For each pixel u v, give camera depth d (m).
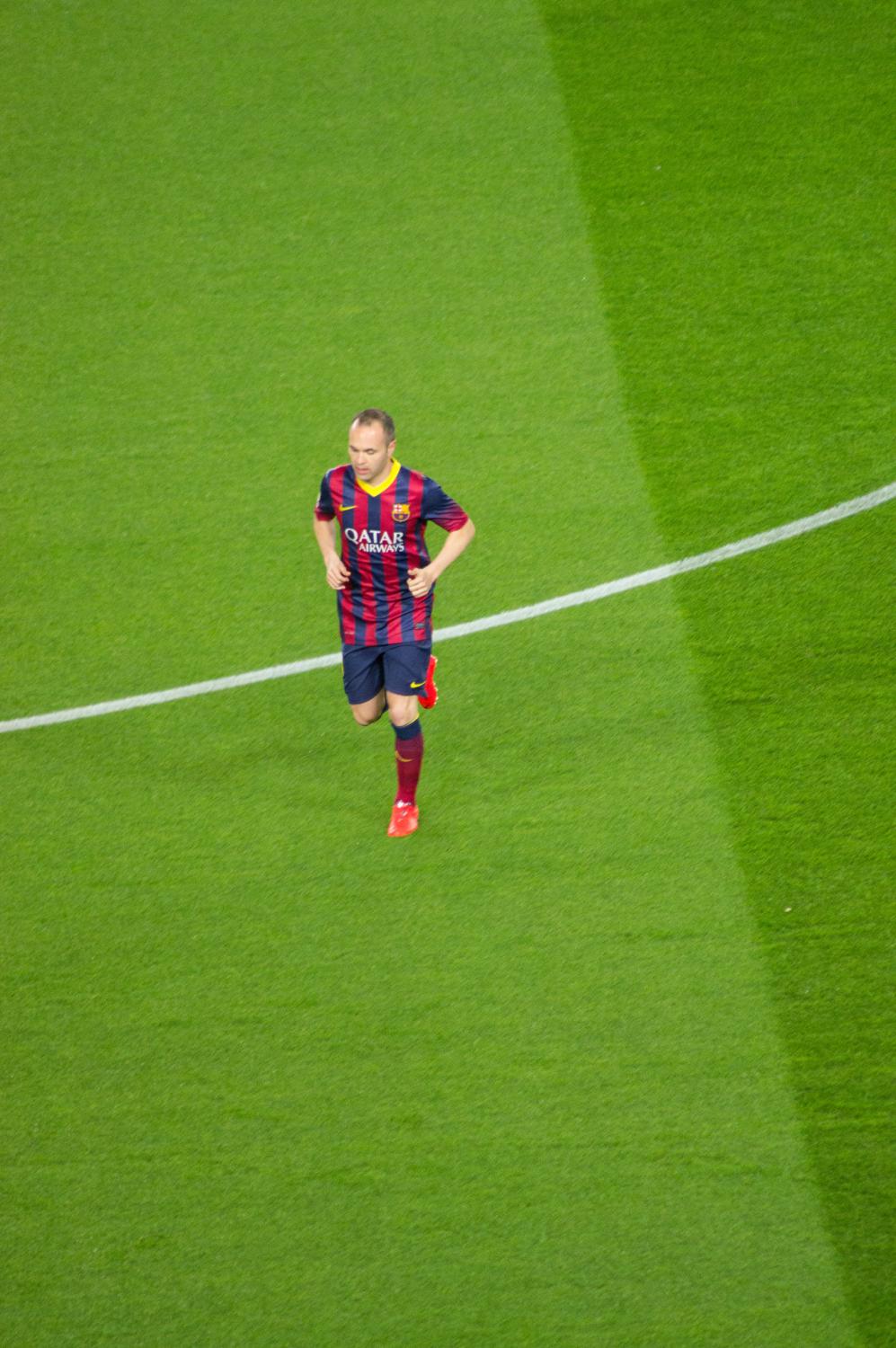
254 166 34.88
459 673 23.81
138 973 19.70
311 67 37.34
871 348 28.73
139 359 30.53
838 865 20.11
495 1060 18.22
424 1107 17.80
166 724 23.39
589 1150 17.20
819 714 22.30
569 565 25.47
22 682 24.27
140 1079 18.41
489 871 20.67
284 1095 18.08
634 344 29.66
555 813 21.41
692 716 22.56
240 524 26.83
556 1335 15.62
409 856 21.02
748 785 21.42
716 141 33.91
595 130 34.66
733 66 35.84
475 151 34.59
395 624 20.08
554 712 22.98
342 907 20.36
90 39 38.91
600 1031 18.45
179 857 21.31
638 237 31.98
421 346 30.25
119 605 25.50
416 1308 15.96
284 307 31.45
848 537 25.14
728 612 24.17
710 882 20.14
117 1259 16.64
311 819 21.75
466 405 28.83
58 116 36.59
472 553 25.91
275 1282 16.30
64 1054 18.77
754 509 26.02
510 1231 16.53
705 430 27.67
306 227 33.25
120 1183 17.34
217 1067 18.47
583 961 19.31
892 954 18.89
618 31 37.41
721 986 18.81
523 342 30.06
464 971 19.34
